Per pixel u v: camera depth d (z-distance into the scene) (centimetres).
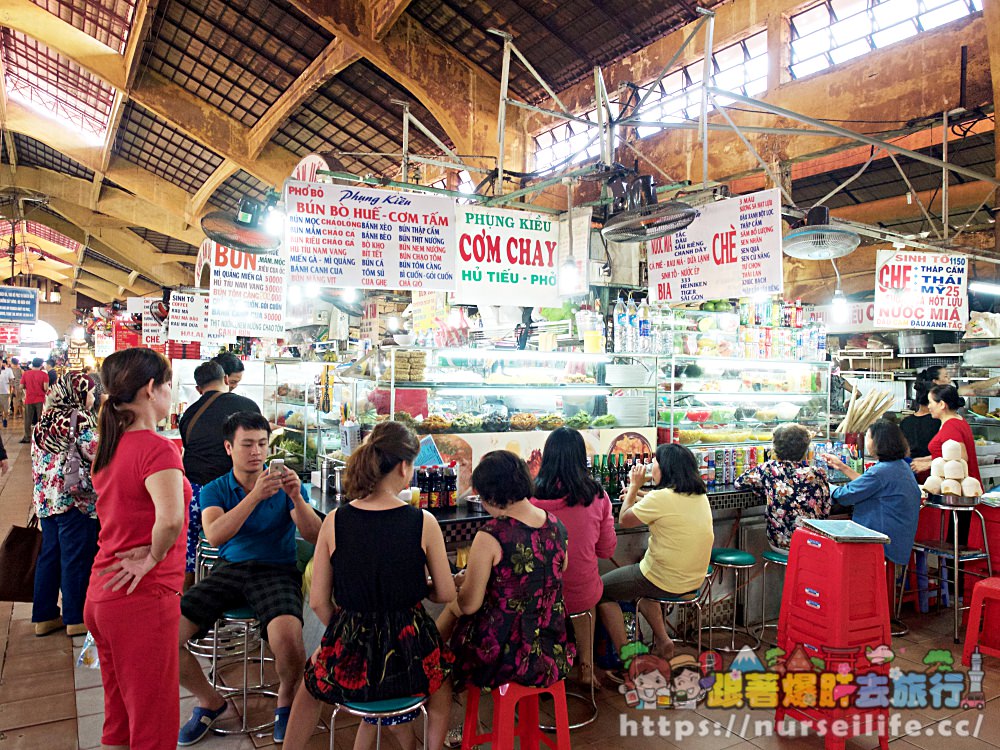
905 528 394
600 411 439
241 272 620
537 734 257
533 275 416
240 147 1306
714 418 468
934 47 708
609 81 989
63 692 322
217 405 405
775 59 836
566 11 893
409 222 378
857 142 692
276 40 1016
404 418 355
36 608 385
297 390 500
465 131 1036
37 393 1230
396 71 956
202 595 284
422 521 231
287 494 287
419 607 233
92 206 1886
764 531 433
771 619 434
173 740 211
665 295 446
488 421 379
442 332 485
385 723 218
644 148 983
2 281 3512
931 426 551
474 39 979
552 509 306
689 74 916
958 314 591
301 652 276
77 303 3794
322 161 440
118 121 1373
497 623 238
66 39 1101
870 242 1030
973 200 845
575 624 333
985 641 381
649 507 328
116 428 211
